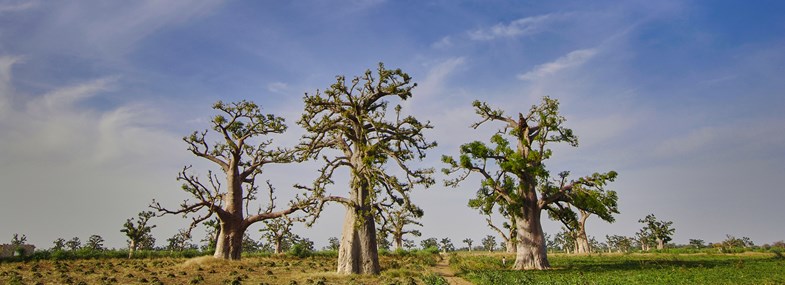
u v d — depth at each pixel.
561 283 22.66
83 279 20.98
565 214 35.69
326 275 24.28
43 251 32.91
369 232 25.86
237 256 32.56
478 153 34.12
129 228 48.28
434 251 55.00
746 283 22.47
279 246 46.59
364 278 23.61
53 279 20.58
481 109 38.31
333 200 25.69
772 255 51.25
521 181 34.56
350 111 27.16
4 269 24.95
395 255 46.66
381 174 25.19
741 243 98.56
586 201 33.03
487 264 36.44
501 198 35.62
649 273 28.22
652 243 91.94
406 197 24.83
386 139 27.62
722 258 46.00
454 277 28.12
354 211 25.61
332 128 27.80
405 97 28.12
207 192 32.69
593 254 56.16
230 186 33.84
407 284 21.17
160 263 30.45
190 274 24.16
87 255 34.56
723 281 23.58
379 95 28.20
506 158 34.59
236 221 33.16
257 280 22.11
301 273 25.56
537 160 34.56
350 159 27.59
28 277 21.23
